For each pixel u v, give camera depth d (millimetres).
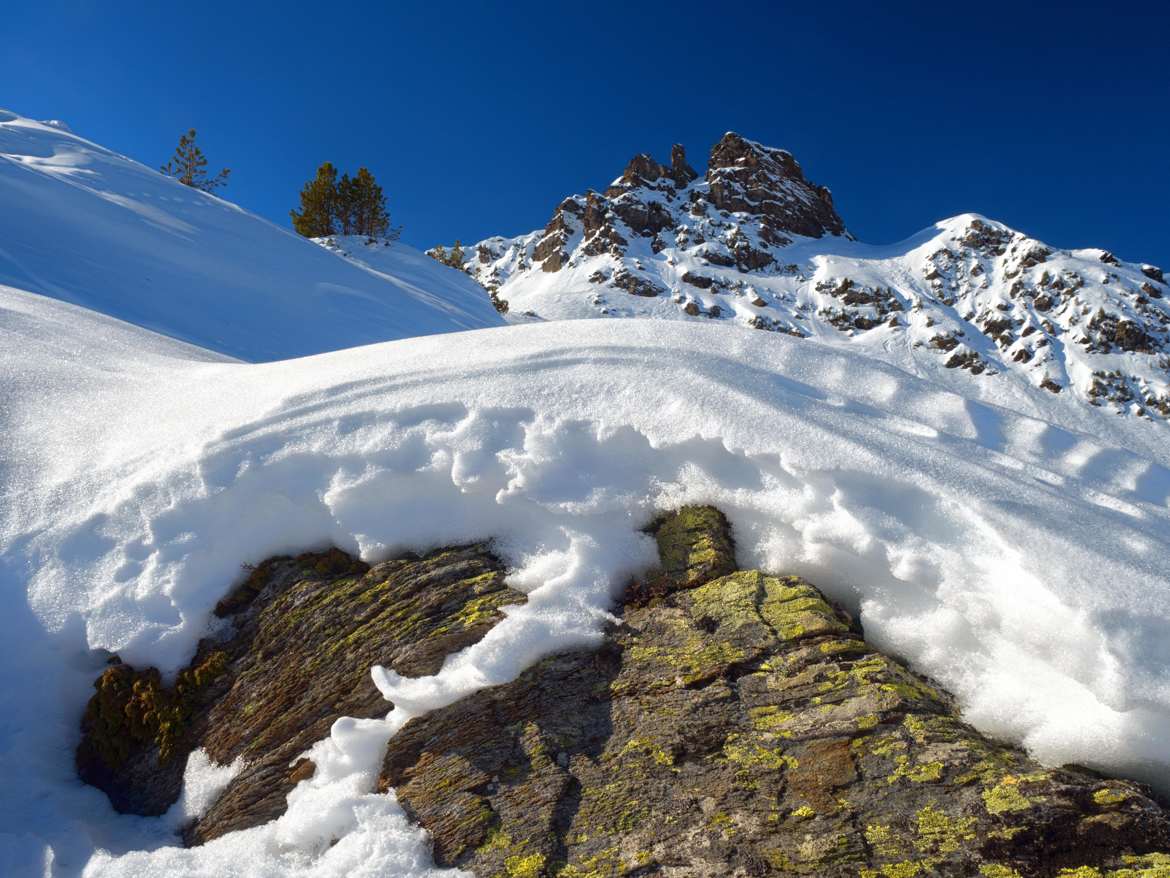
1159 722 3064
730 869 2996
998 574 3562
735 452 4461
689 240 151500
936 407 5805
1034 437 5531
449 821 3461
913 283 129750
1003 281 122500
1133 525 4109
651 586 4312
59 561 4891
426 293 34094
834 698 3486
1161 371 99688
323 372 6336
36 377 6996
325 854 3471
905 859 2838
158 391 6957
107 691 4488
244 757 4215
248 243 26125
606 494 4574
